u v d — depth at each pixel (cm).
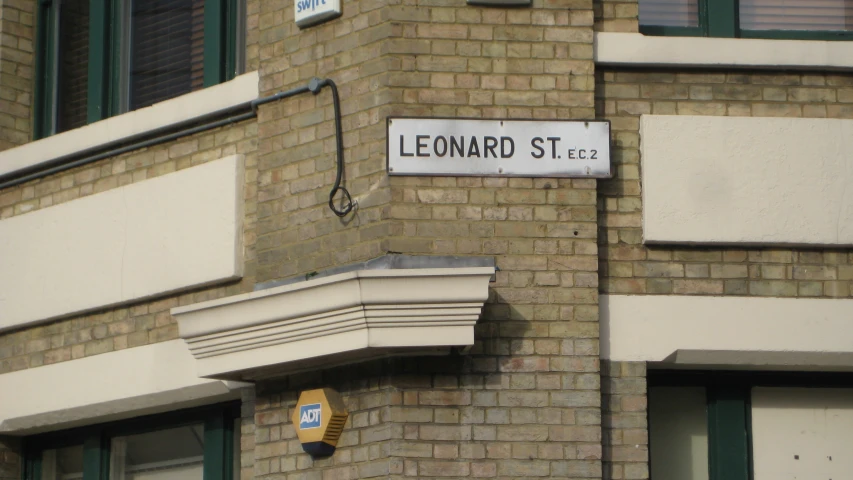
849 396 1209
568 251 1123
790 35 1248
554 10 1160
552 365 1104
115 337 1302
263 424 1155
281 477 1134
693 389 1209
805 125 1173
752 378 1205
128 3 1427
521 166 1127
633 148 1170
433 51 1146
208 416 1312
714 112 1180
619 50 1173
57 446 1413
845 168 1170
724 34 1232
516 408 1095
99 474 1372
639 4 1238
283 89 1196
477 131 1128
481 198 1123
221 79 1339
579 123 1138
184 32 1384
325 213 1149
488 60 1148
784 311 1154
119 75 1417
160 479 1348
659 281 1151
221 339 1124
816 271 1164
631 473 1118
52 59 1468
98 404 1302
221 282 1238
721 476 1186
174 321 1267
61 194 1361
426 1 1153
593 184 1134
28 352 1360
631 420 1127
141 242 1284
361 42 1158
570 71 1152
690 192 1156
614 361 1136
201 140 1280
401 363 1091
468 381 1094
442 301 1049
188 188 1263
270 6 1220
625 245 1155
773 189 1161
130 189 1300
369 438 1094
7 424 1371
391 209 1113
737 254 1162
